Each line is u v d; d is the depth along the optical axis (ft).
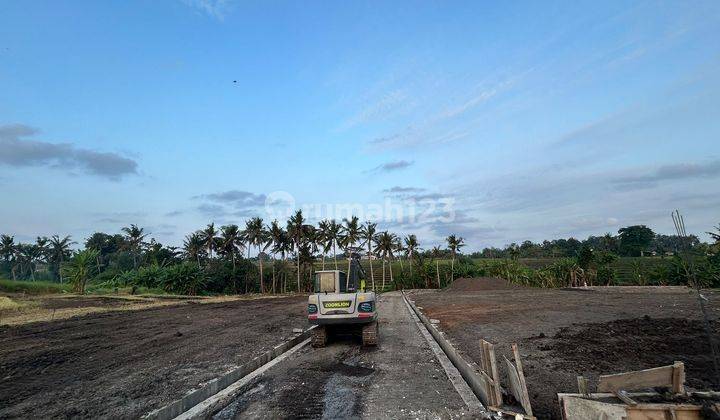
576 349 34.09
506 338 41.86
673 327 42.96
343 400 23.32
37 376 29.63
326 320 40.81
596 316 56.70
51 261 313.32
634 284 180.14
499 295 126.11
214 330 52.08
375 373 29.84
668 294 103.71
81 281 141.28
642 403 15.39
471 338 43.06
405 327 56.08
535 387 23.97
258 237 222.07
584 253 193.36
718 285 138.92
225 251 237.45
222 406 22.84
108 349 39.55
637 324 45.83
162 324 58.80
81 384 27.17
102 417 20.76
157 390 25.17
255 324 58.44
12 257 304.71
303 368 31.96
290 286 246.47
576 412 16.61
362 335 40.91
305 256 236.22
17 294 121.49
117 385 26.68
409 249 257.75
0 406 23.00
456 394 23.90
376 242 246.06
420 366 31.71
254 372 30.81
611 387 17.06
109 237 333.01
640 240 337.93
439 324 57.57
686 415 14.71
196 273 193.57
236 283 232.32
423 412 20.92
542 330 45.80
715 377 24.81
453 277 250.98
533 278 209.15
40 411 22.02
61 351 38.60
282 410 21.89
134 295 138.31
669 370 16.53
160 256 264.72
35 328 55.01
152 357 35.45
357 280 48.70
